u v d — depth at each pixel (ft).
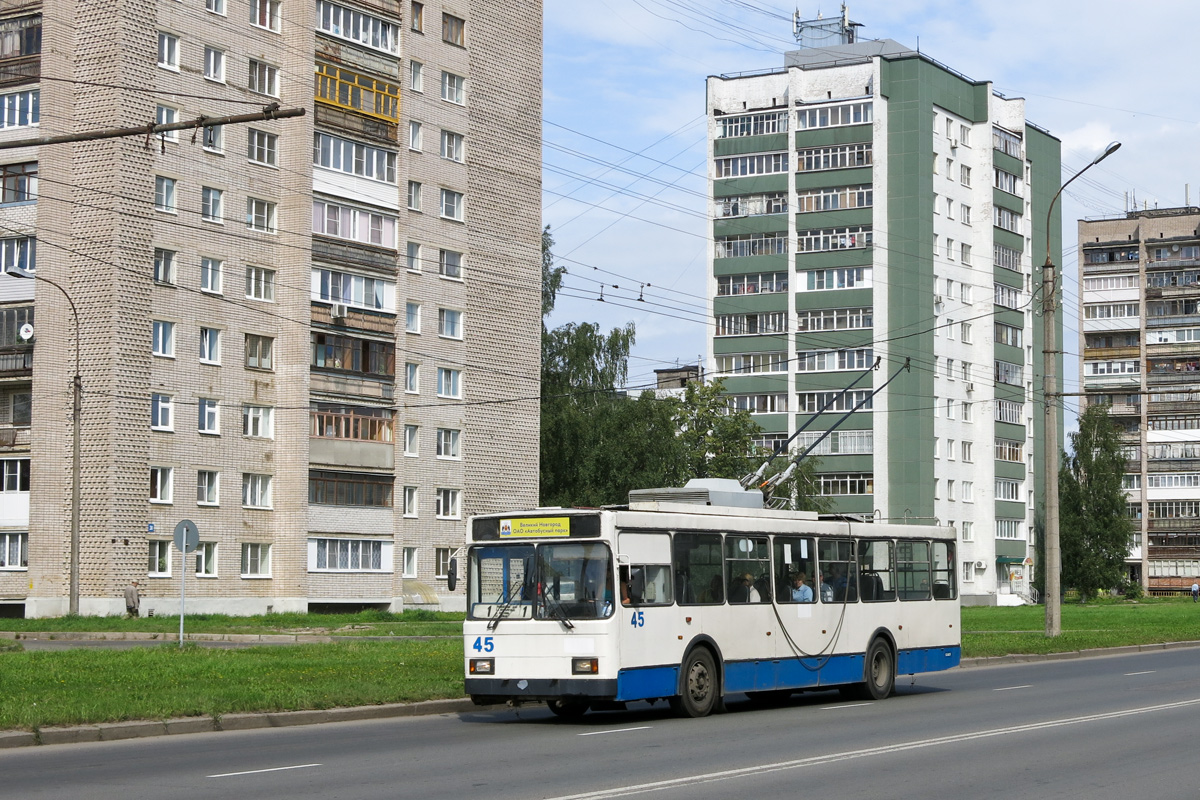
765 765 47.29
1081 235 416.67
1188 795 41.55
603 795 40.14
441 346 209.56
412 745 53.78
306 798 39.52
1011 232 325.21
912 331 294.46
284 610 182.09
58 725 54.54
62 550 162.71
